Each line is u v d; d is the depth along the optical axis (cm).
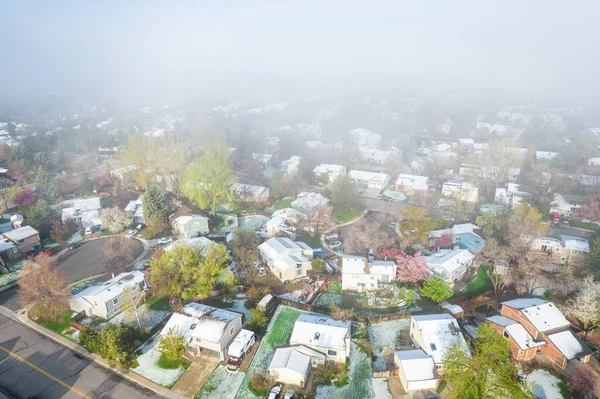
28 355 4306
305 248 6188
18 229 6762
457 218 7762
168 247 6241
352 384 3894
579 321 4691
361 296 5369
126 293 5009
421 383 3728
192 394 3791
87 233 7225
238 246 6200
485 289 5509
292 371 3825
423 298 5259
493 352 3553
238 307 5084
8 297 5397
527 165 9725
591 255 5438
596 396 3666
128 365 4069
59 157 11756
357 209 8056
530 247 5909
